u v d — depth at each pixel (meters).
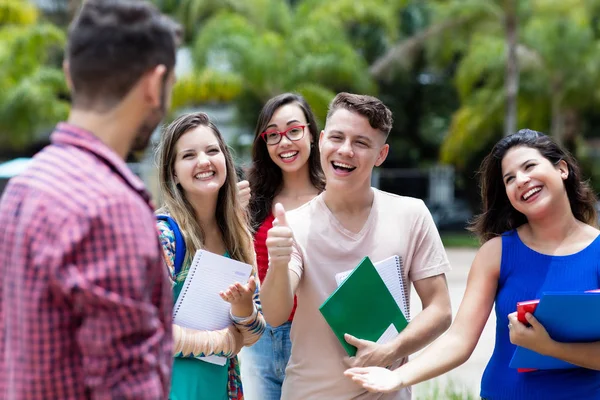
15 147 20.84
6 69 19.30
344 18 22.25
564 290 2.77
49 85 19.61
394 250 3.03
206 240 3.30
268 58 19.42
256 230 4.13
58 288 1.67
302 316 3.03
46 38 19.59
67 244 1.67
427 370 2.71
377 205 3.09
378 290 2.86
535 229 2.91
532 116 20.81
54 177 1.76
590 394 2.71
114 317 1.67
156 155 3.35
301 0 25.55
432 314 2.99
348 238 3.02
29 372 1.70
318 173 4.30
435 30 20.30
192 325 3.04
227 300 3.00
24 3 20.81
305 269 3.02
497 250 2.93
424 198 25.66
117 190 1.76
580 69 19.66
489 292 2.91
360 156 2.93
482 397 2.94
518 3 18.83
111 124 1.87
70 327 1.72
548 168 2.83
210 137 3.26
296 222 3.08
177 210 3.19
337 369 2.95
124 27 1.83
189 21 21.92
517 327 2.57
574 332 2.58
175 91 19.31
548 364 2.67
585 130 24.92
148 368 1.71
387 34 23.19
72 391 1.72
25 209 1.75
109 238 1.70
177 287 3.08
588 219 3.03
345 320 2.84
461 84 20.25
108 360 1.67
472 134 20.50
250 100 21.28
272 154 4.16
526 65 19.75
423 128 24.92
